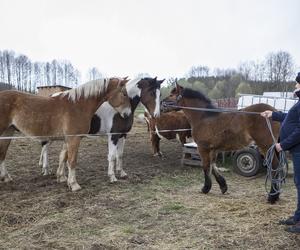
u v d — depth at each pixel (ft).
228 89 148.46
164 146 41.96
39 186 21.65
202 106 20.95
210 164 20.92
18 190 20.59
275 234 14.19
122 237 13.87
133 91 23.76
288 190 22.35
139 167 28.91
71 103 20.58
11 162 28.60
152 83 23.38
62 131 20.68
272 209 17.40
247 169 26.81
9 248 12.76
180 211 17.30
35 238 13.70
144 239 13.74
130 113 23.95
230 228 14.90
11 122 20.44
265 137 18.79
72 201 18.51
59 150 35.14
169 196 20.13
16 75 188.24
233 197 20.52
